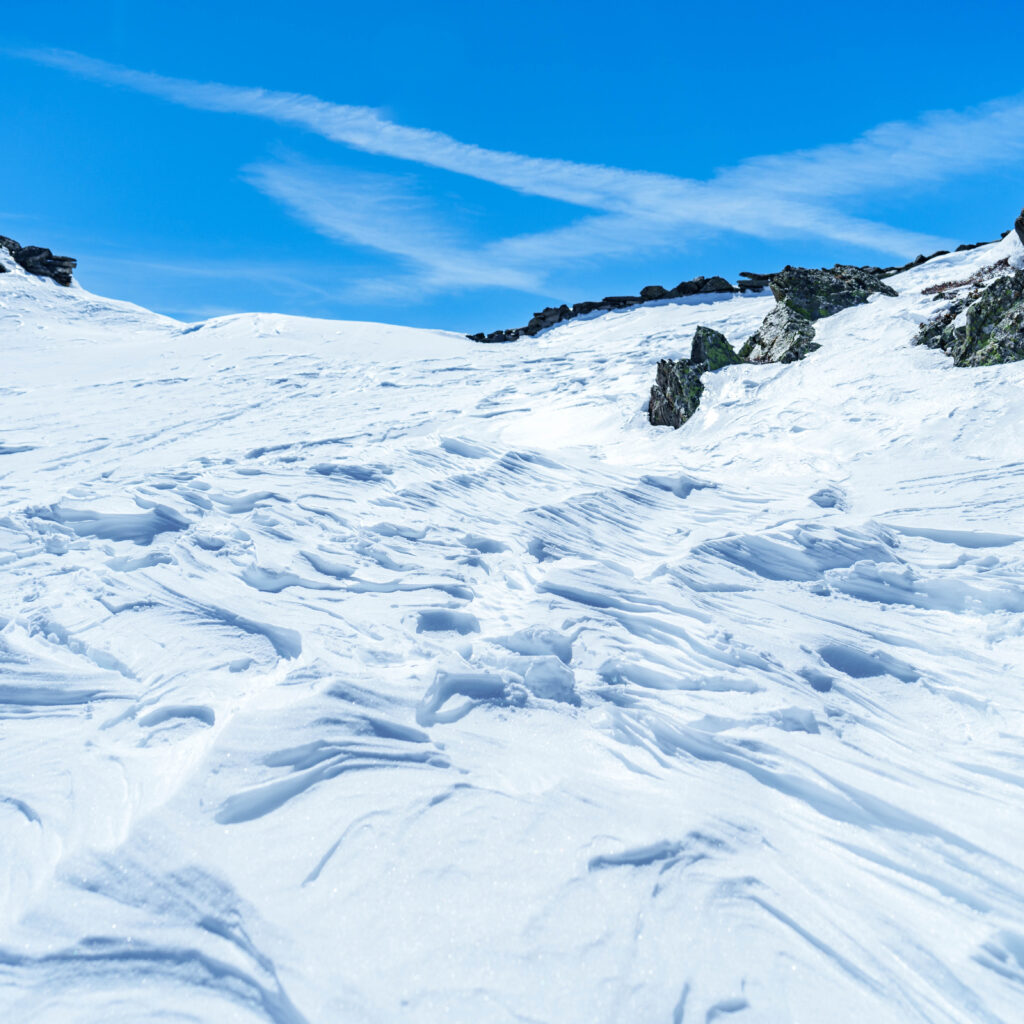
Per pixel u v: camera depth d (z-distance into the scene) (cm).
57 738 370
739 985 229
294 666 440
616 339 2806
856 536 673
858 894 271
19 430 1606
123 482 860
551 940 240
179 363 2753
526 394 1941
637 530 769
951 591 571
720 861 282
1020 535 645
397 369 2514
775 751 365
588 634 502
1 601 536
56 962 236
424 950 236
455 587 573
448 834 285
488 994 222
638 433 1396
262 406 1948
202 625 494
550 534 721
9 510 730
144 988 227
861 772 350
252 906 253
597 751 360
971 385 1024
